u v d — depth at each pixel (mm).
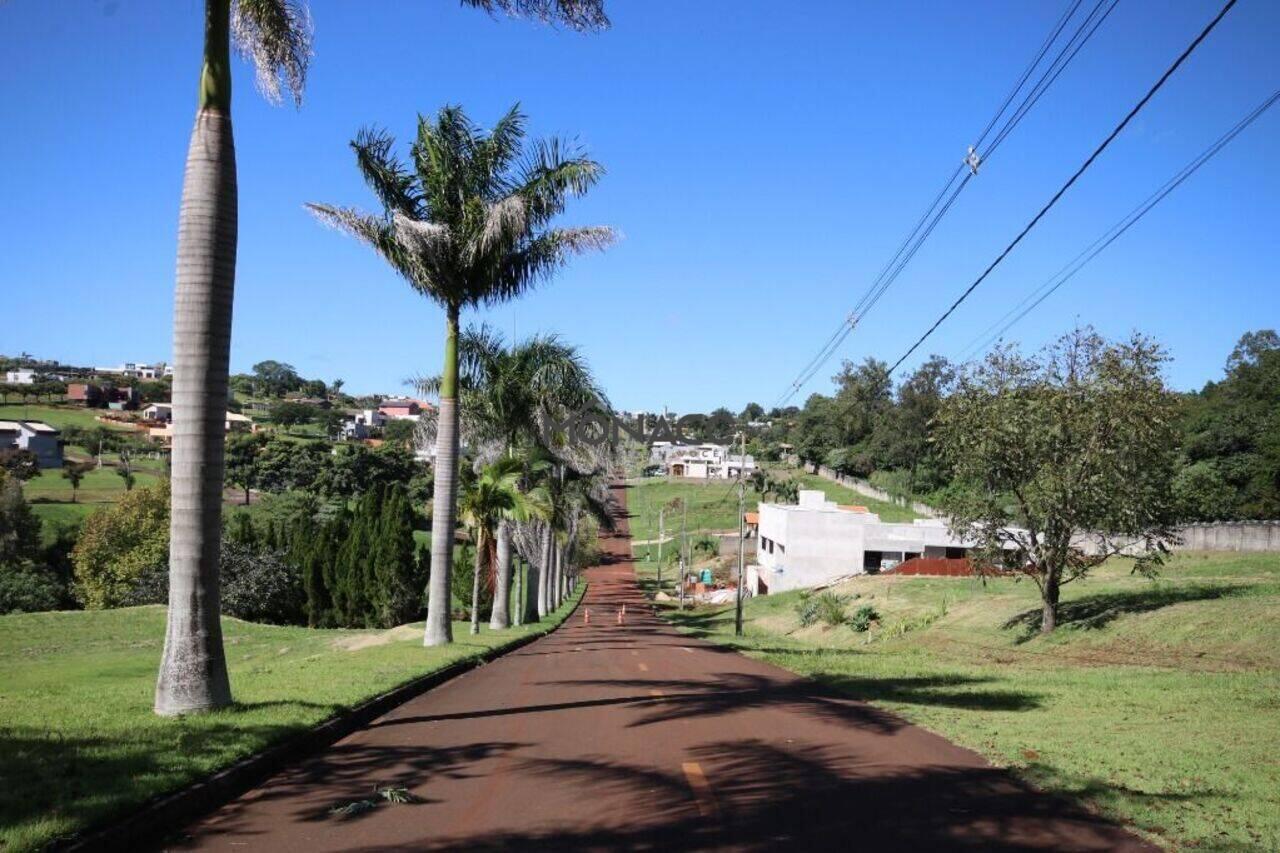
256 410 173625
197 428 10227
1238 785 7727
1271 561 33312
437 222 22297
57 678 29578
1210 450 48688
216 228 10391
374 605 55188
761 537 73688
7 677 30031
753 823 6660
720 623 52406
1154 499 25688
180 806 6637
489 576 33781
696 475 147875
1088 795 7352
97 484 87188
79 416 133125
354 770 8547
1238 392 51969
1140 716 11742
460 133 22297
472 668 20094
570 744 9930
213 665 10250
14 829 5461
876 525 61188
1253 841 6098
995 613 32219
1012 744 9711
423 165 22453
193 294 10281
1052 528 26500
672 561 100312
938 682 16359
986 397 27203
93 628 46906
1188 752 9164
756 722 11500
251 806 7176
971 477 27938
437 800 7371
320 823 6676
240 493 98750
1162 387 25250
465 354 31766
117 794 6402
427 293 22734
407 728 11133
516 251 22922
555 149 22641
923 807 7133
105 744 8109
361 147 21656
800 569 61281
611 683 16484
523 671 19359
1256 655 18859
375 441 153750
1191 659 19875
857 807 7129
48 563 62469
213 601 10320
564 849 6023
